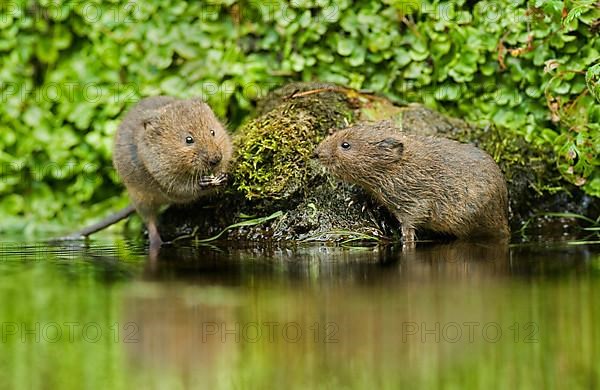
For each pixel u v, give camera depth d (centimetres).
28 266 974
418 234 1169
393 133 1123
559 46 1229
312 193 1173
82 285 850
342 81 1334
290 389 562
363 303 740
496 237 1152
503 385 563
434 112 1266
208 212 1227
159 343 660
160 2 1373
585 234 1177
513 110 1299
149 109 1201
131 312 734
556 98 1237
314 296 770
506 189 1157
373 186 1126
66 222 1433
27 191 1438
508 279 830
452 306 727
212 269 922
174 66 1384
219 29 1373
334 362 608
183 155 1100
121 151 1179
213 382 577
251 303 748
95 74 1409
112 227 1393
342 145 1112
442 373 584
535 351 623
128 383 578
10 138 1419
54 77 1417
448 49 1298
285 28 1341
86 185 1428
